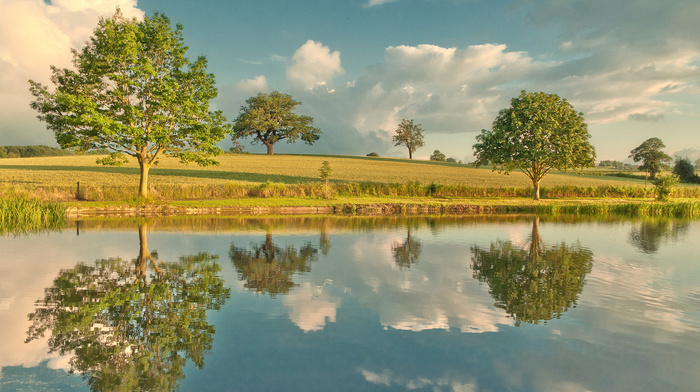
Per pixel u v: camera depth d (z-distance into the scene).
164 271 11.12
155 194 33.31
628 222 27.55
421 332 7.08
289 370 5.62
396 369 5.73
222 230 20.03
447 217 30.47
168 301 8.52
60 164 63.81
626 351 6.43
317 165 76.69
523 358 6.14
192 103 30.91
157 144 31.58
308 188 40.03
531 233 20.69
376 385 5.25
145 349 6.27
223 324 7.32
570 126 43.97
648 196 50.78
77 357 5.97
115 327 7.10
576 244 17.09
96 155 90.50
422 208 36.09
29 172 50.97
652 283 10.55
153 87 30.36
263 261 12.67
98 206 28.19
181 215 28.81
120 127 27.94
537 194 45.78
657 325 7.54
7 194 28.41
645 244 17.30
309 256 13.61
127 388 5.12
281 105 104.38
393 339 6.76
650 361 6.09
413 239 17.97
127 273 10.86
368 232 20.17
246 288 9.59
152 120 30.34
